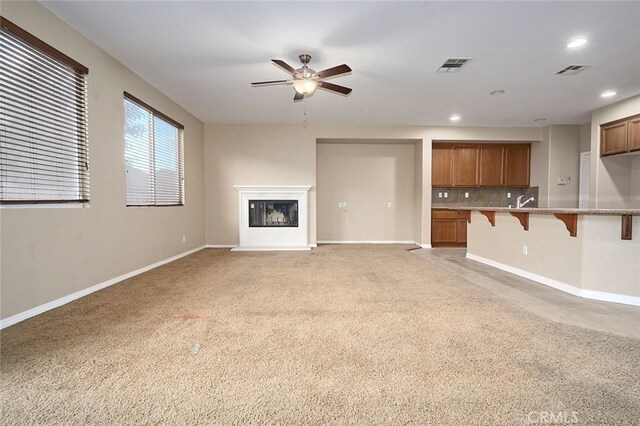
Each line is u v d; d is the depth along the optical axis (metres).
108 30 2.92
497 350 1.94
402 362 1.80
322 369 1.72
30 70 2.48
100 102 3.26
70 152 2.90
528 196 6.89
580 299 3.00
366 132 6.45
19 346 1.96
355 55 3.41
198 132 6.03
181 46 3.22
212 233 6.40
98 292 3.15
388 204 7.11
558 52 3.32
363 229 7.12
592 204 5.36
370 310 2.66
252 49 3.28
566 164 6.31
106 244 3.37
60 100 2.77
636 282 2.85
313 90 3.34
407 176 7.12
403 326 2.32
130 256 3.82
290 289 3.30
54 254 2.69
